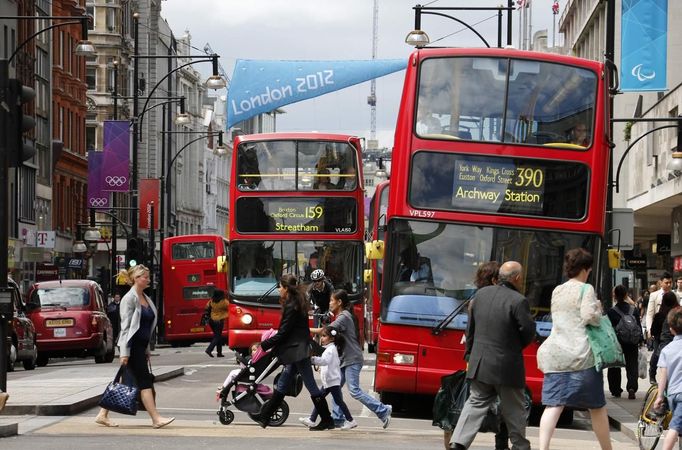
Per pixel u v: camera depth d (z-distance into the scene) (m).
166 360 64.38
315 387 28.19
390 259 31.70
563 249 31.39
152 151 167.50
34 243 90.88
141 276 27.39
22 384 37.34
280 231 48.81
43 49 104.62
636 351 38.75
